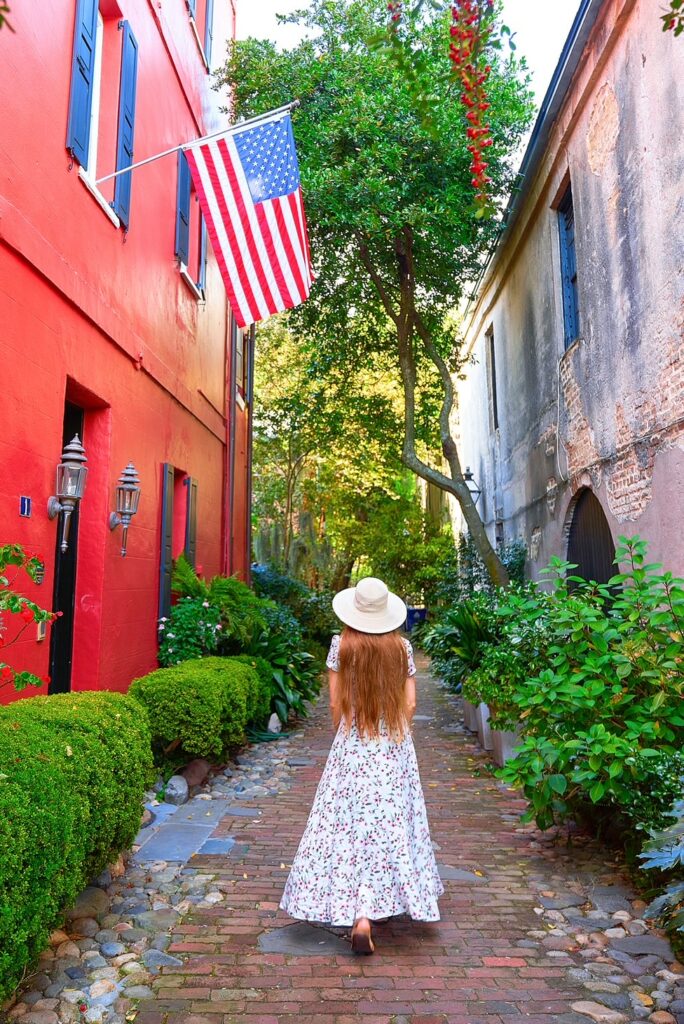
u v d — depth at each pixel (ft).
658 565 14.56
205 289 32.24
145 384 23.20
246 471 45.80
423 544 69.15
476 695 21.35
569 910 12.28
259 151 21.07
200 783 19.19
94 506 19.34
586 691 13.85
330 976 10.06
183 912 11.89
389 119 30.17
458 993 9.67
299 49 31.76
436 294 41.16
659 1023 8.97
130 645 21.38
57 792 9.09
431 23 27.53
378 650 11.55
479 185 10.32
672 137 17.58
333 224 32.45
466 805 18.48
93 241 18.34
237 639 26.53
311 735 27.30
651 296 19.17
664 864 9.71
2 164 13.37
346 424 44.19
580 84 24.64
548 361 31.04
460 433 65.10
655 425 19.12
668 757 12.77
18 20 14.03
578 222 25.85
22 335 14.35
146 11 23.36
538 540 34.14
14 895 7.88
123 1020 8.84
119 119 20.20
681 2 9.53
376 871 10.94
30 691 14.57
